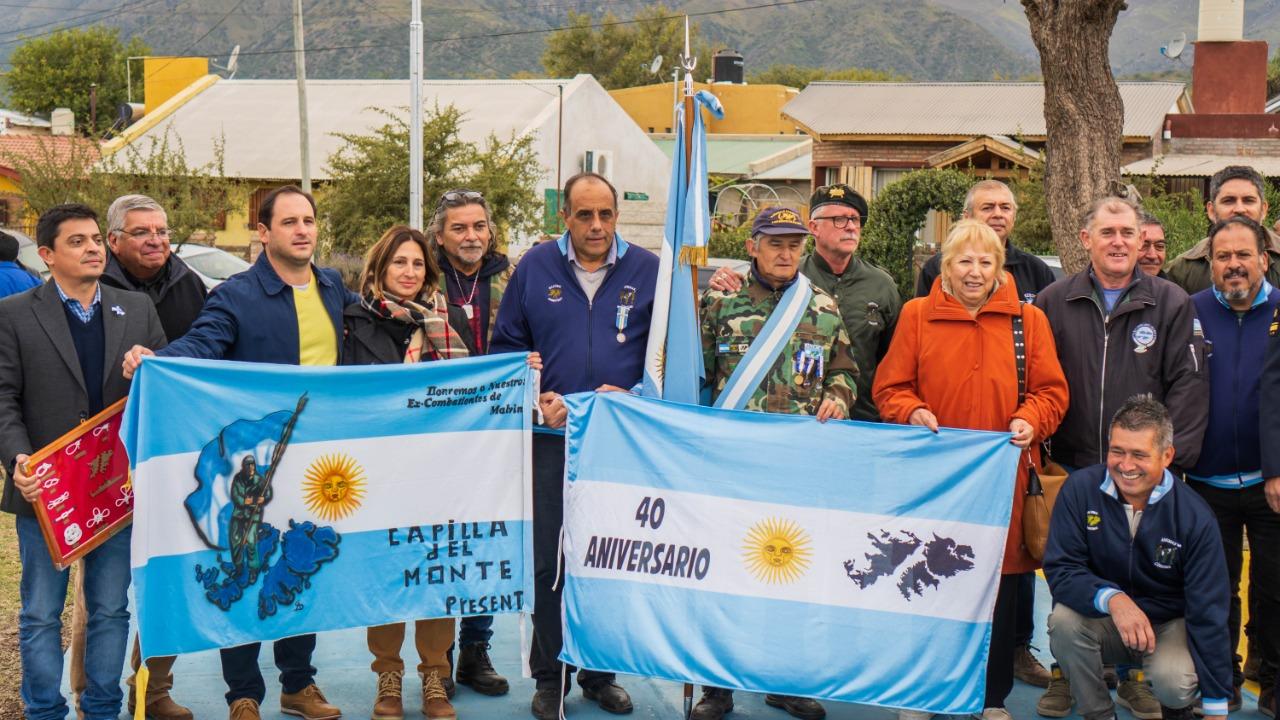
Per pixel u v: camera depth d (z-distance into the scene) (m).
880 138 31.16
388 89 39.69
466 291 6.10
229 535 5.01
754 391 5.42
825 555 5.27
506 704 5.65
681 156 5.42
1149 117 29.22
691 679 5.23
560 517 5.45
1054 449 5.71
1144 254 6.32
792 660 5.23
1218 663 4.95
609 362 5.47
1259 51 32.19
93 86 57.84
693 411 5.31
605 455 5.30
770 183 39.50
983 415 5.30
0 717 5.51
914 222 21.70
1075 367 5.53
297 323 5.20
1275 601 5.55
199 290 5.64
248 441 5.03
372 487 5.21
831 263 6.12
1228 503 5.62
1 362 4.82
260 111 39.12
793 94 54.97
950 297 5.37
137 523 4.78
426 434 5.27
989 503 5.22
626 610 5.28
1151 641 4.86
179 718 5.34
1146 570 5.08
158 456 4.89
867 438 5.27
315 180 35.16
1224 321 5.59
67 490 4.78
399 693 5.40
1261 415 5.38
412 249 5.38
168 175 24.50
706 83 55.31
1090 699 5.18
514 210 29.28
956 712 5.21
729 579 5.29
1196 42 32.75
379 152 27.61
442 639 5.44
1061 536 5.17
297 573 5.12
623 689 5.62
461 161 28.05
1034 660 6.10
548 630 5.48
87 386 4.97
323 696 5.47
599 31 80.81
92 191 24.30
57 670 4.98
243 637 5.03
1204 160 28.31
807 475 5.29
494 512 5.34
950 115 31.44
